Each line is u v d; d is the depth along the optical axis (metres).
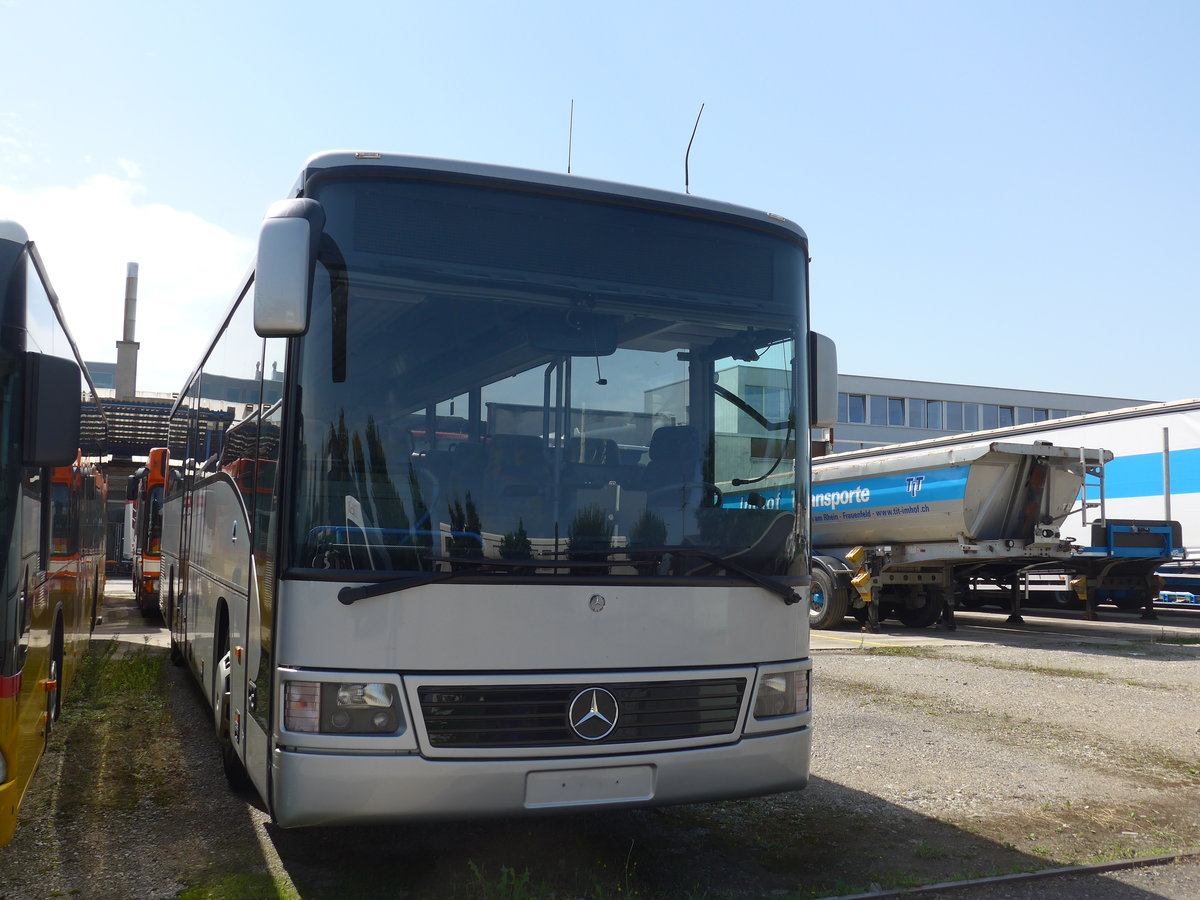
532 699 3.89
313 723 3.72
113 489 29.08
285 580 3.82
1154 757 7.01
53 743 6.83
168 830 5.04
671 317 4.52
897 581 15.76
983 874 4.62
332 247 4.02
